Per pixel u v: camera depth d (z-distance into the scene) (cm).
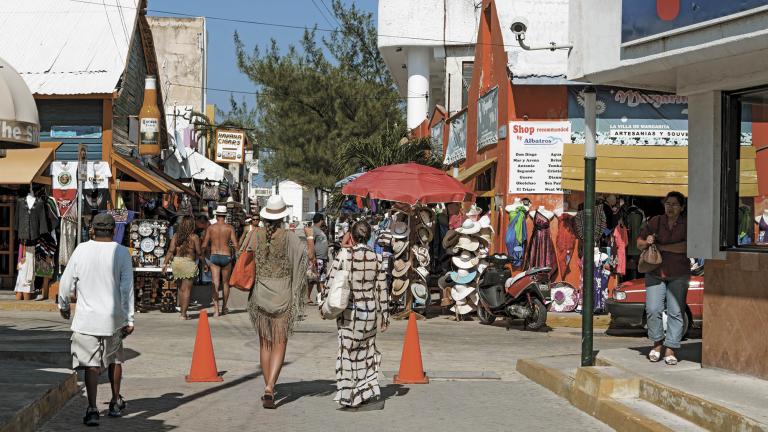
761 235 914
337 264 902
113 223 834
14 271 2153
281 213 901
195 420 847
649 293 1014
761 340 898
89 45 2311
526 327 1678
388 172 1878
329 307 887
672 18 888
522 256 1944
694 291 1509
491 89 2208
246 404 930
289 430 809
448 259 1912
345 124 4200
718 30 833
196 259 1777
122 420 843
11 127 1302
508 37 2050
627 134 1973
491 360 1274
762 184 913
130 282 829
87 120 2223
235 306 2064
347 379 904
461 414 891
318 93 4197
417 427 829
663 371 949
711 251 955
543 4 2122
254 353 1314
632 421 792
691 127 992
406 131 3500
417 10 3925
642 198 2016
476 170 2152
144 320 1738
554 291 1855
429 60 4066
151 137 2423
